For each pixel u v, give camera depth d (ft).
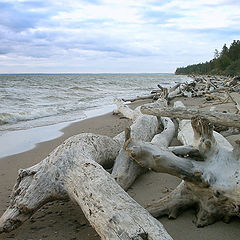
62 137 24.85
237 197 8.45
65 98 65.87
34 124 31.86
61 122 33.24
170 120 22.00
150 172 14.67
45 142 23.00
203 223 9.29
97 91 95.66
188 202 9.92
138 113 28.89
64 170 10.28
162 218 10.03
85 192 8.87
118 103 38.29
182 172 8.90
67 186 9.96
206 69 307.37
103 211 7.81
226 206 8.97
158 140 16.93
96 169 9.66
